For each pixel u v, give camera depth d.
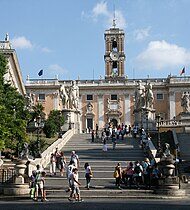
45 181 23.12
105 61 89.31
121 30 90.06
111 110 82.69
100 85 83.19
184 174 25.62
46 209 14.62
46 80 83.06
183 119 44.06
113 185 21.77
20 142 29.52
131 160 28.53
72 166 19.03
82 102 83.44
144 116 42.69
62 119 43.97
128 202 17.19
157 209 14.45
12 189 20.20
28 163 21.42
